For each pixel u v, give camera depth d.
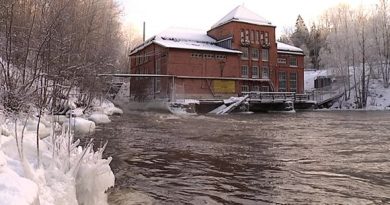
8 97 10.89
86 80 24.91
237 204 7.15
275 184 8.66
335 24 64.38
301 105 50.12
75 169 5.56
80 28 24.81
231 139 16.94
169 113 37.81
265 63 50.78
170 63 43.12
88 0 29.64
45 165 5.39
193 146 14.57
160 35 48.78
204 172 9.91
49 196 4.48
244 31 49.47
